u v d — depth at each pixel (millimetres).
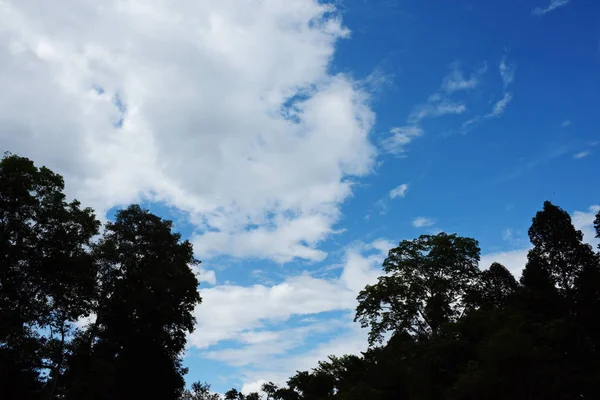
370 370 35781
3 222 33531
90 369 35031
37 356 34250
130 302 39406
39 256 35344
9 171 34000
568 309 32469
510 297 38750
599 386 22438
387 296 46000
